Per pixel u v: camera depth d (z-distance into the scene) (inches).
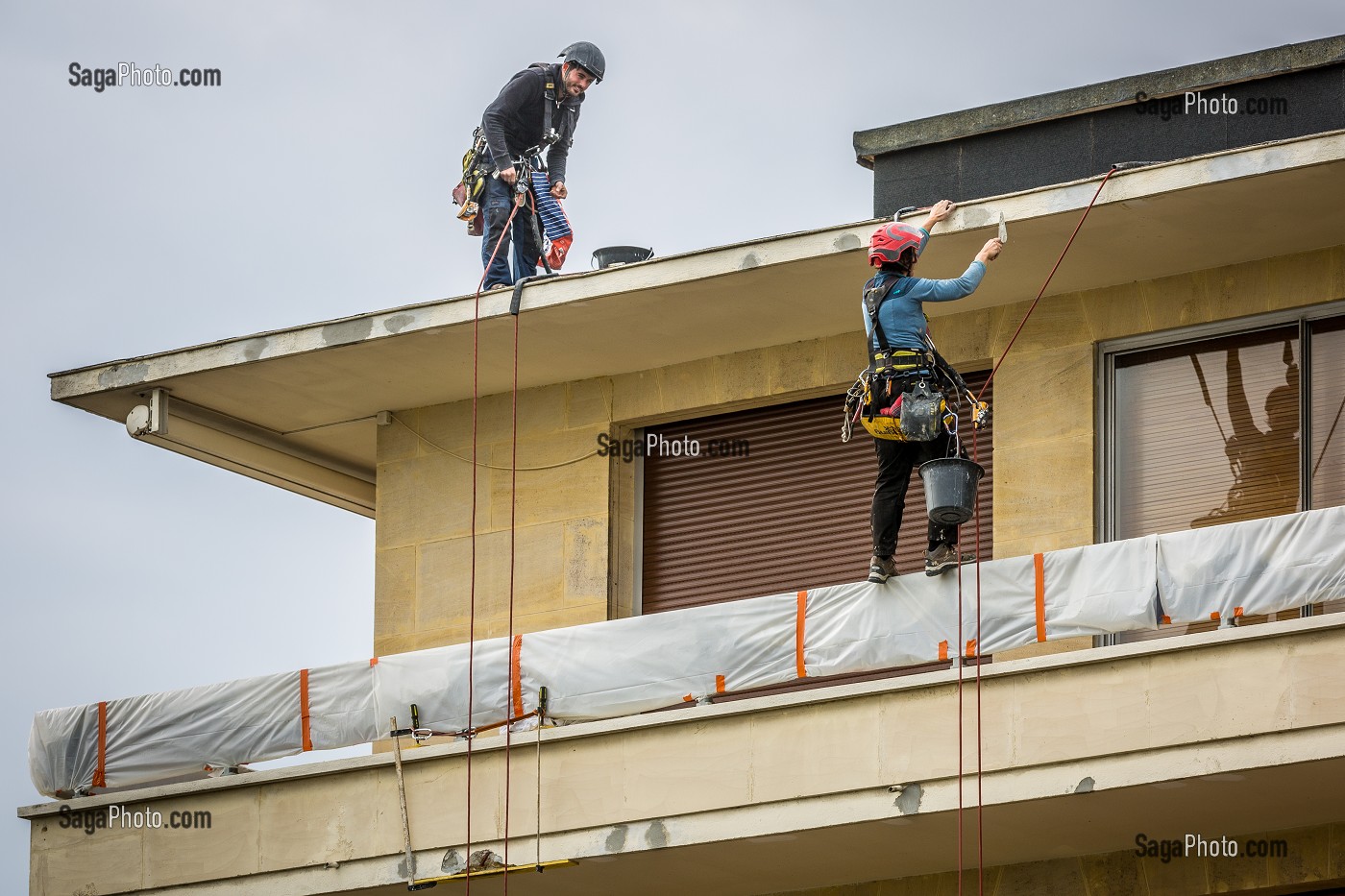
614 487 1175.0
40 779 1133.1
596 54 1211.2
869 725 975.6
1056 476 1073.5
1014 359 1095.0
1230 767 906.7
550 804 1026.1
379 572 1210.0
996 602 976.3
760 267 1059.9
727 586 1152.8
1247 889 981.2
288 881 1067.3
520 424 1199.6
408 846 1047.0
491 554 1186.6
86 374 1191.6
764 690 1119.6
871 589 1000.2
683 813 999.6
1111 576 959.6
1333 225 1018.7
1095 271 1067.3
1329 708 895.7
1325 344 1042.7
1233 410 1055.0
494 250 1200.8
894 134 1189.7
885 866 1034.7
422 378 1186.6
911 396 951.6
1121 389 1080.8
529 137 1211.2
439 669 1073.5
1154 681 928.3
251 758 1101.1
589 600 1156.5
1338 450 1029.8
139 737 1120.8
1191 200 995.9
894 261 968.9
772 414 1165.7
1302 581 927.7
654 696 1029.8
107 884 1096.8
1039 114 1153.4
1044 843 999.0
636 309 1108.5
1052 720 941.8
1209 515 1048.2
